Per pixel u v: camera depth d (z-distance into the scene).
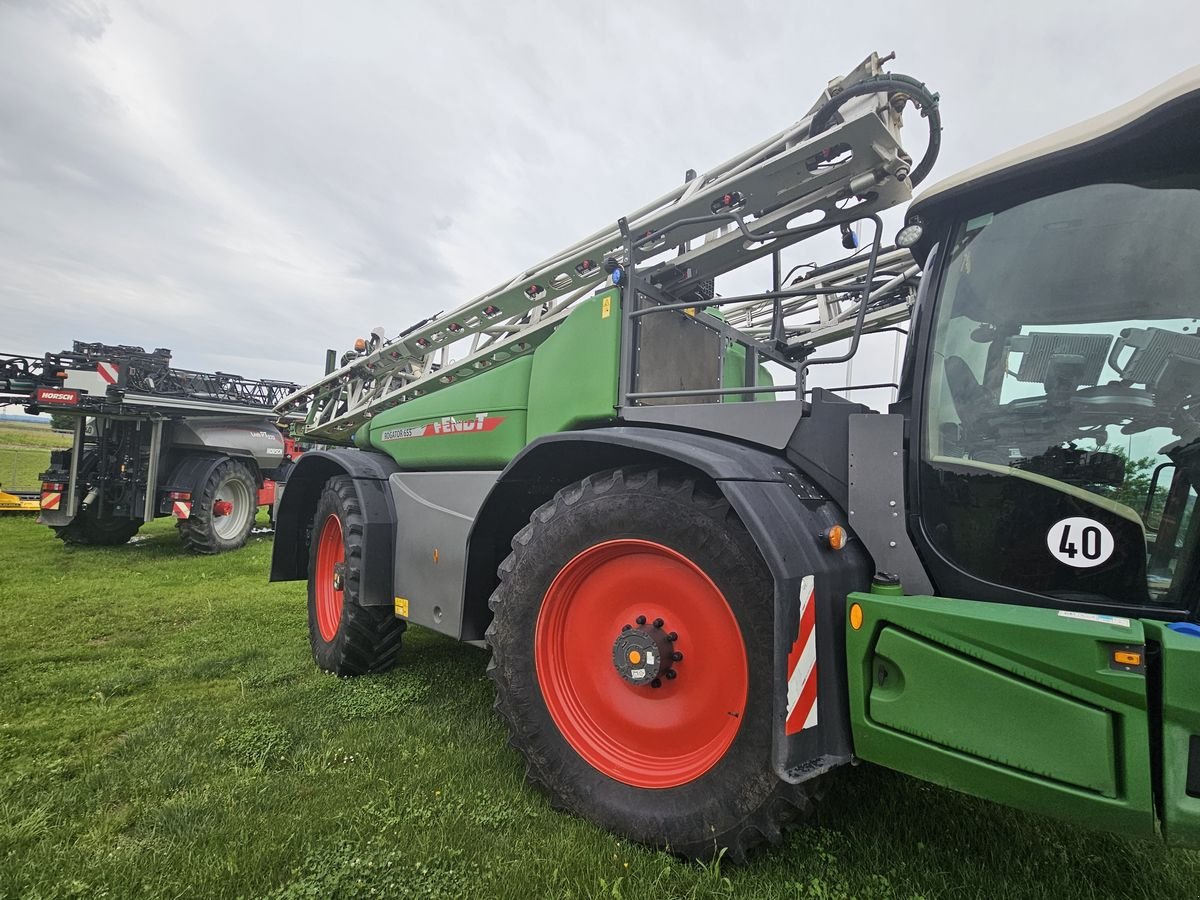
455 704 3.45
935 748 1.73
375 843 2.10
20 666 4.07
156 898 1.85
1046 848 2.14
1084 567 1.76
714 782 2.05
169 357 10.77
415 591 3.60
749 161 2.99
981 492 1.92
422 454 3.91
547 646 2.51
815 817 2.29
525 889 1.91
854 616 1.91
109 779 2.56
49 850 2.09
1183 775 1.44
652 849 2.14
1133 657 1.50
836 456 2.26
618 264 2.80
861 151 2.67
